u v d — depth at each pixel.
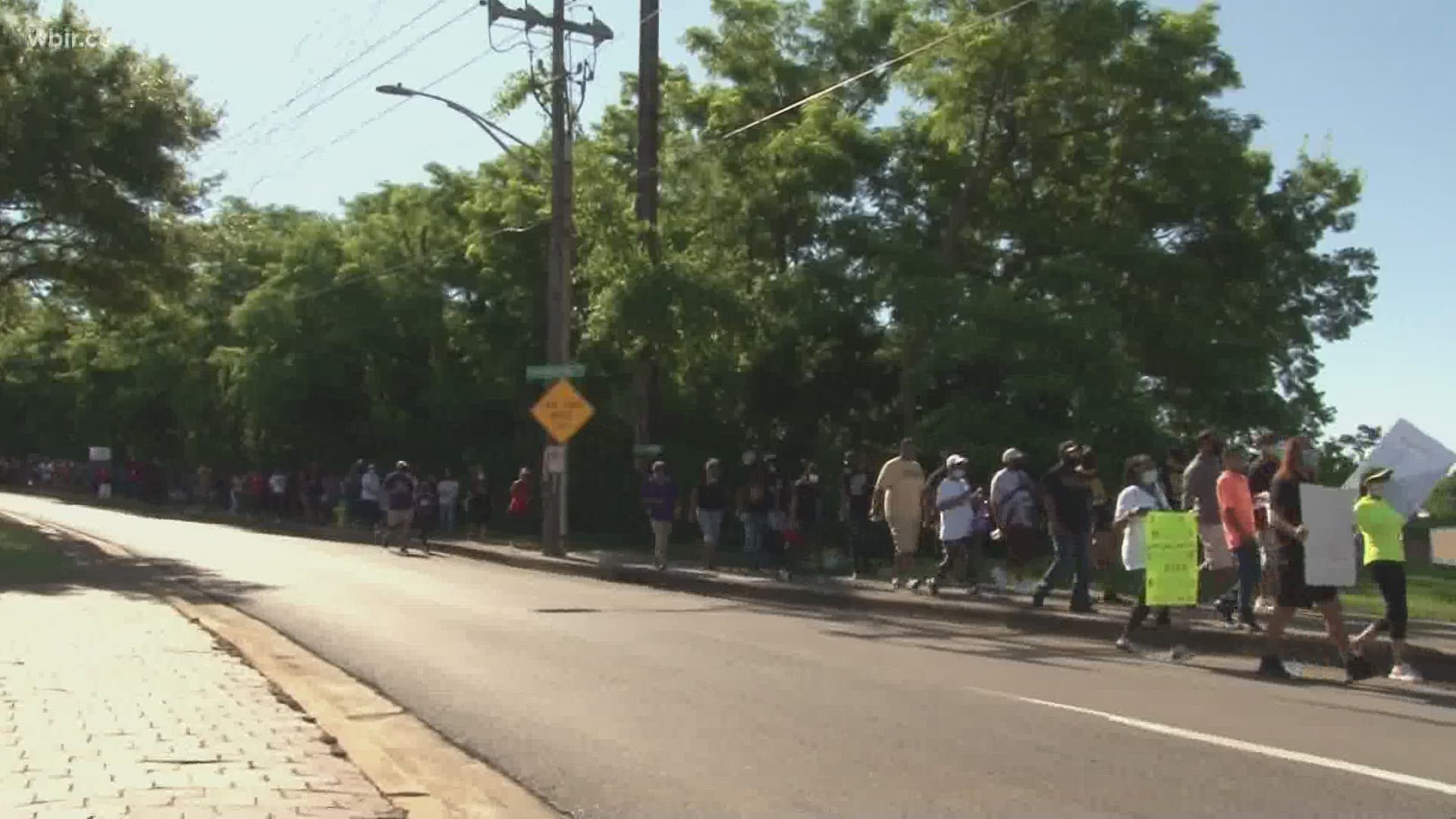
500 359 35.88
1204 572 22.14
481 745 8.99
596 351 32.31
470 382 38.50
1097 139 27.55
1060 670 12.56
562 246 27.09
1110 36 24.98
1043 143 27.67
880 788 7.80
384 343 41.44
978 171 27.55
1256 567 14.22
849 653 13.48
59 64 29.98
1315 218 31.17
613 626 15.31
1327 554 12.02
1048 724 9.70
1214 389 27.94
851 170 28.70
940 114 26.55
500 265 34.41
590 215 26.84
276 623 15.23
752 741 9.07
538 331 34.72
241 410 49.34
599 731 9.39
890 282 25.62
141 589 18.56
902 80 26.75
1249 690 11.50
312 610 16.47
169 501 59.22
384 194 47.03
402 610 16.55
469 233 37.38
